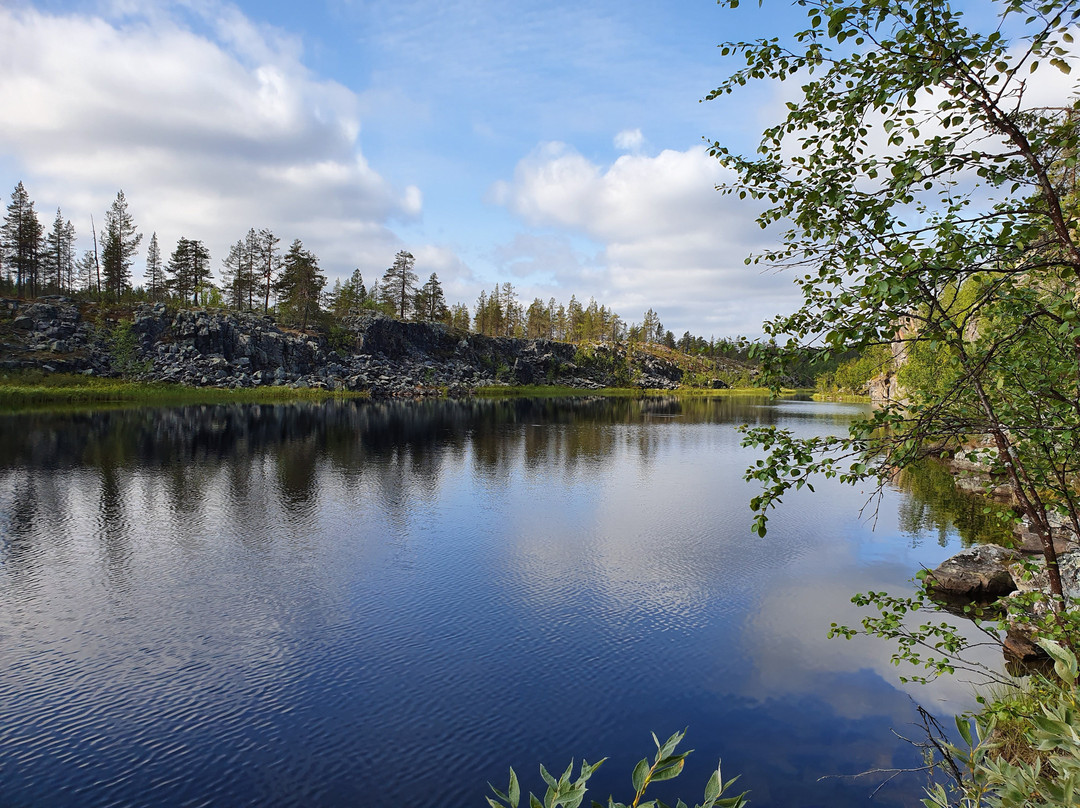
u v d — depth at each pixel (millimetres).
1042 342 5074
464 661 12250
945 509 26578
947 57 3604
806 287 4590
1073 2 3309
